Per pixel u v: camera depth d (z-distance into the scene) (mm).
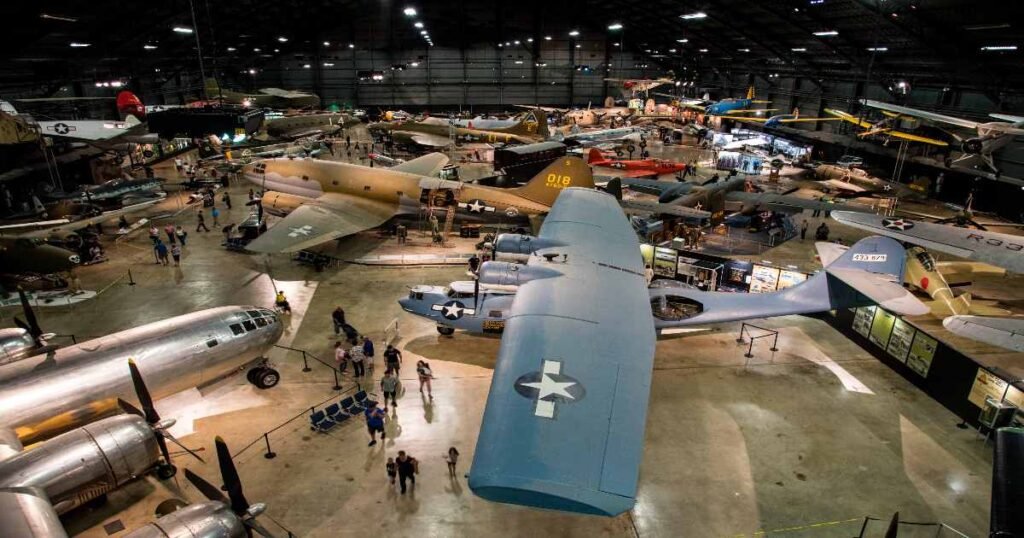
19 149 38156
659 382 18922
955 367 17031
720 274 25141
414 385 18375
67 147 42531
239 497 10219
